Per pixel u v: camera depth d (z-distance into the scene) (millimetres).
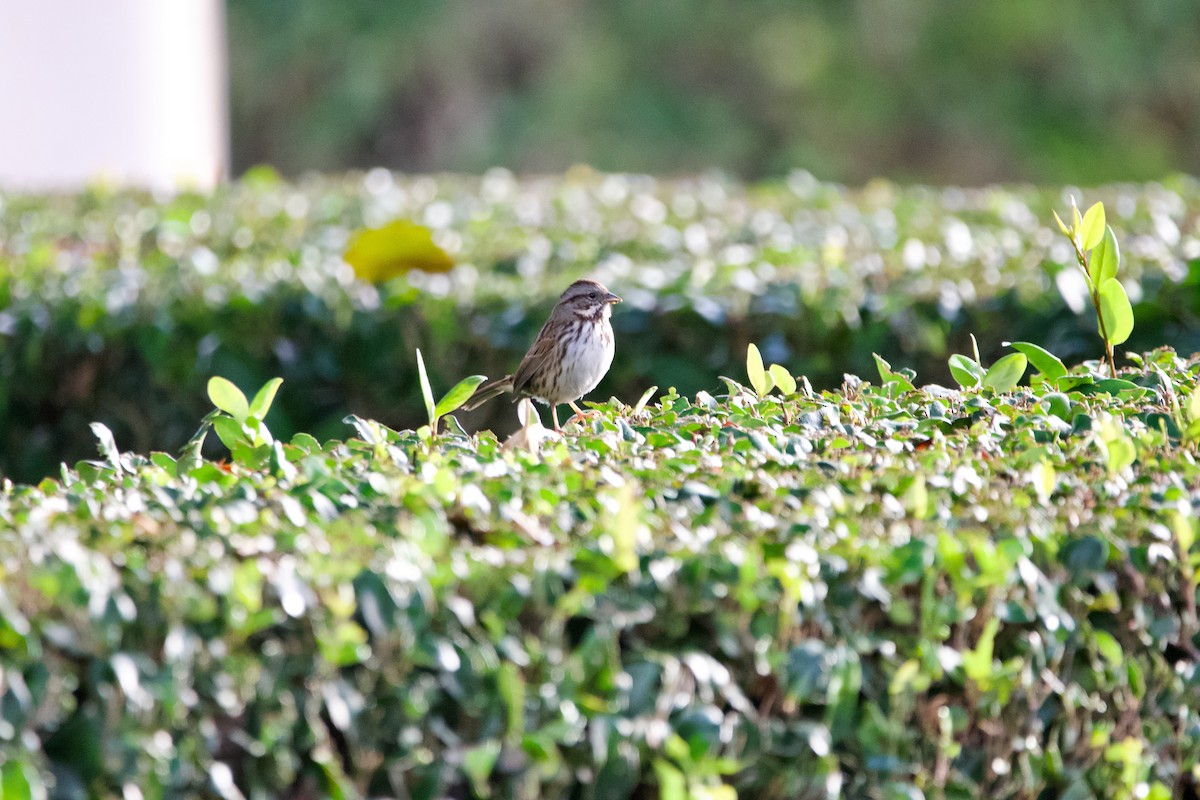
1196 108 45844
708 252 16750
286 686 5586
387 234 14953
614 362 13008
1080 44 45531
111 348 13047
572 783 5879
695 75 46562
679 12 46250
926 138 46406
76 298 13125
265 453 7809
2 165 22953
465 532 6383
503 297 13320
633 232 17906
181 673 5410
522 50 46875
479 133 46375
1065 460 7309
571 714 5762
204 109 26109
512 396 12812
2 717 5215
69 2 23250
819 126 46438
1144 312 12547
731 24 46312
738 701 5941
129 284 13656
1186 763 6621
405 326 13109
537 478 6898
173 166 24703
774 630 5949
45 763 5320
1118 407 8203
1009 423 8016
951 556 6113
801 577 5949
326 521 6371
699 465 7117
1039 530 6320
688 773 5820
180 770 5422
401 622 5641
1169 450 7492
